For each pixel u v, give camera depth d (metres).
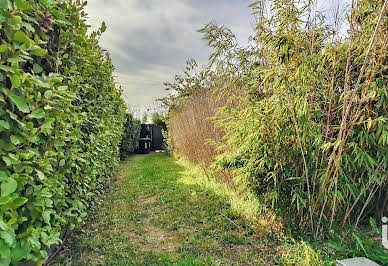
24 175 1.00
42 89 1.19
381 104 1.95
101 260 1.89
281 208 2.28
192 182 4.65
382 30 1.87
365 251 1.89
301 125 2.05
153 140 14.36
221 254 2.05
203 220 2.77
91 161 2.38
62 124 1.36
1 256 0.80
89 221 2.69
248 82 2.69
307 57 2.10
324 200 2.15
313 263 1.80
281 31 2.06
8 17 0.90
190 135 6.72
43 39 1.31
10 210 0.92
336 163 1.97
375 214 2.43
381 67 1.94
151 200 3.66
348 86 2.12
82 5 1.83
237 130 2.71
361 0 2.03
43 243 1.11
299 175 2.24
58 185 1.53
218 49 2.98
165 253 2.04
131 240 2.33
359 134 2.02
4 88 0.89
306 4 2.09
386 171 2.13
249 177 2.48
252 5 2.53
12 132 0.97
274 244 2.17
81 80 1.97
